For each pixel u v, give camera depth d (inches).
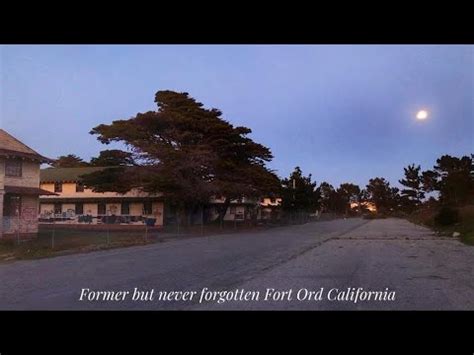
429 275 595.8
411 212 4453.7
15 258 854.5
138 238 1300.4
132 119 1791.3
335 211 5876.0
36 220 1325.0
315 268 668.1
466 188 2610.7
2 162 1200.2
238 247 1072.2
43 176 2315.5
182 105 1942.7
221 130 1931.6
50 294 456.8
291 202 3122.5
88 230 1733.5
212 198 2213.3
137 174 1724.9
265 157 2134.6
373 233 1728.6
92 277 577.9
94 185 1797.5
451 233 1571.1
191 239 1375.5
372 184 6565.0
